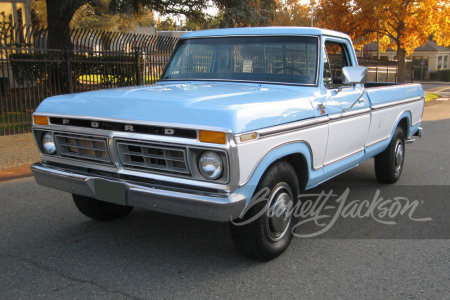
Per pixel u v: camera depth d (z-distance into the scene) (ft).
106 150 11.66
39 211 16.90
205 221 15.96
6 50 33.76
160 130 10.72
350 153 16.43
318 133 13.55
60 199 18.40
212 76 15.55
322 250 13.64
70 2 42.09
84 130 11.83
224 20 48.80
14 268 12.09
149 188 10.96
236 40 15.49
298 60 14.52
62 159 12.78
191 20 57.41
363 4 68.85
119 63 38.22
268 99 12.00
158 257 12.90
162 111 10.84
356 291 11.11
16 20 59.31
